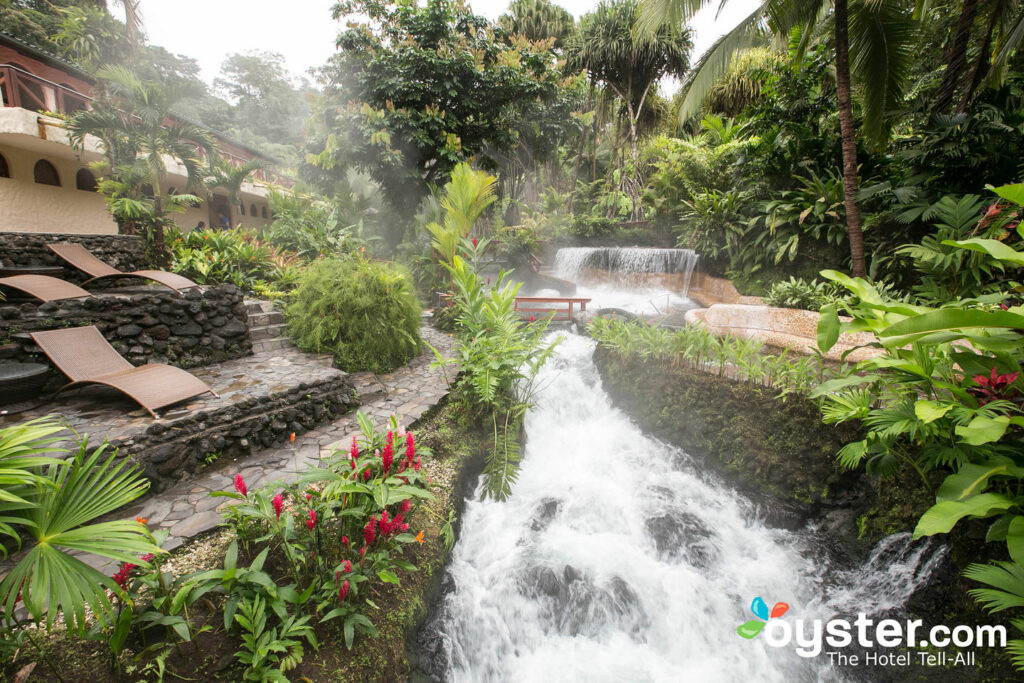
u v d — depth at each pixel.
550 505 4.08
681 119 8.39
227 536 2.70
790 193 8.49
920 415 2.28
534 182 19.11
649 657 3.05
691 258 10.45
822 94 8.28
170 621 1.89
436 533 3.17
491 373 4.22
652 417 5.03
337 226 11.66
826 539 3.68
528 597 3.26
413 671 2.50
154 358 4.63
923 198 6.52
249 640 1.98
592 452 4.96
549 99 12.18
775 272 8.64
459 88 11.19
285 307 6.94
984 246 1.94
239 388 4.21
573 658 3.03
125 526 1.78
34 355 3.95
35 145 7.96
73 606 1.56
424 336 7.88
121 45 11.59
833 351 5.27
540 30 16.62
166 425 3.35
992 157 6.13
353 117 10.80
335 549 2.50
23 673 1.84
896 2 6.41
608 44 15.91
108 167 8.09
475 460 4.20
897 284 6.90
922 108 6.96
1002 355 2.23
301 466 3.57
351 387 4.84
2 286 4.74
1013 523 2.03
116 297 4.45
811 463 3.91
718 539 3.81
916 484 3.28
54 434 3.12
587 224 14.89
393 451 2.89
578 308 9.66
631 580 3.41
